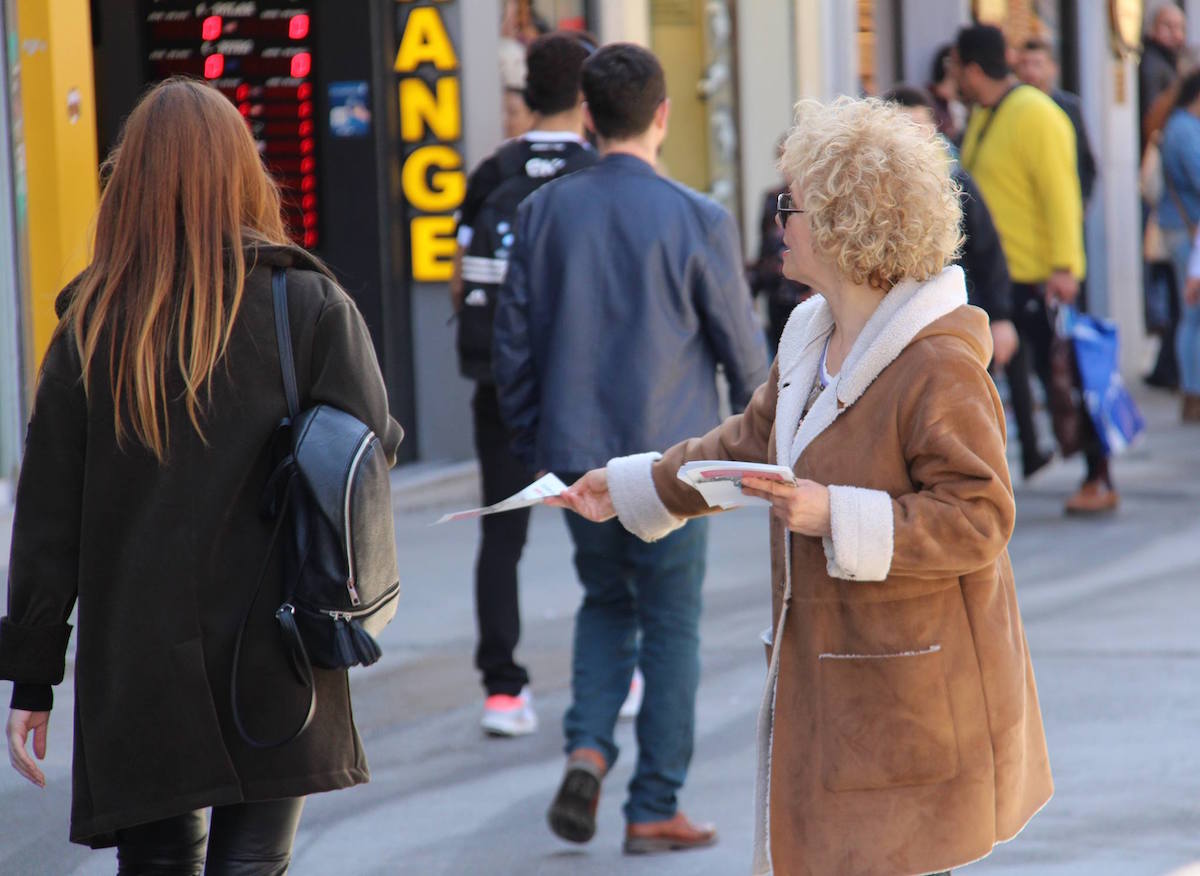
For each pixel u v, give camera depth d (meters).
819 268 9.67
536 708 19.94
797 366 9.90
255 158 9.83
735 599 24.88
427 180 32.03
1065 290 28.73
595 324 15.20
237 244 9.47
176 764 9.20
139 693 9.20
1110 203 50.66
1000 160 28.72
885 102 9.91
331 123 31.06
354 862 15.12
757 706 19.64
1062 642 21.91
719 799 16.58
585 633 15.41
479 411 18.72
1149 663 20.77
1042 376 29.41
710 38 39.56
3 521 23.81
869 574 9.10
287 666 9.33
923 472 9.23
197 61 30.69
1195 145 43.59
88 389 9.39
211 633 9.25
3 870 14.65
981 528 9.09
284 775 9.34
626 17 36.66
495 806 16.61
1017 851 14.91
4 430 24.62
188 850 9.81
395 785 17.28
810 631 9.54
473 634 23.28
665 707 15.12
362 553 9.26
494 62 31.92
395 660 22.03
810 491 9.12
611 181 15.38
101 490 9.34
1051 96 37.66
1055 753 17.53
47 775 17.09
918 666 9.28
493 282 18.61
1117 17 50.81
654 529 10.89
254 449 9.35
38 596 9.45
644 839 15.16
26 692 9.59
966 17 44.03
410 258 32.31
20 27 22.48
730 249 15.34
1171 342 47.94
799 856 9.45
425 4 31.72
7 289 24.05
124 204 9.55
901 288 9.46
